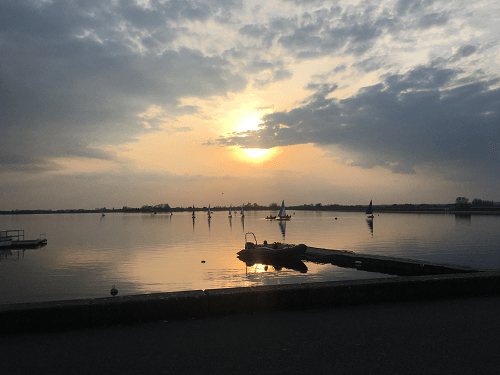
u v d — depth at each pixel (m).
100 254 43.84
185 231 92.56
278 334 5.26
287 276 28.31
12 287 24.81
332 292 6.82
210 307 6.24
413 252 39.53
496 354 4.42
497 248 41.62
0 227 127.62
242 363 4.24
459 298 7.37
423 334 5.18
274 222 146.25
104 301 5.87
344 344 4.81
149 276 28.45
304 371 3.99
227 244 56.00
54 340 5.12
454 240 52.06
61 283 26.08
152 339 5.12
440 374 3.88
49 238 72.00
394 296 7.11
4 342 5.06
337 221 138.00
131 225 136.62
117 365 4.23
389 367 4.07
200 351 4.64
